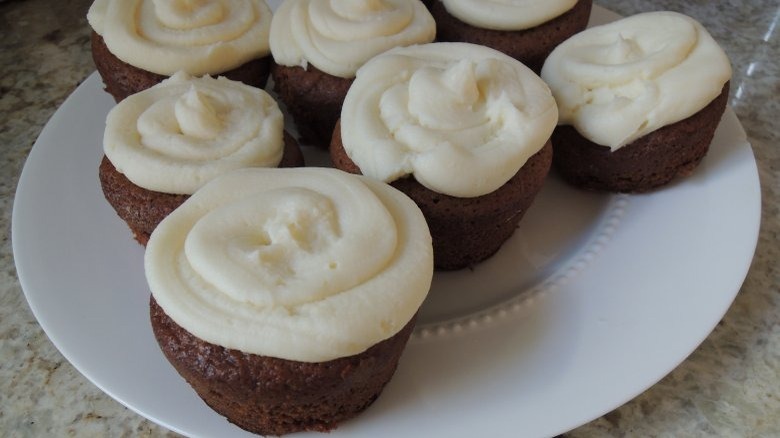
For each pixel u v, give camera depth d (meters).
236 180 0.23
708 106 0.28
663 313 0.25
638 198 0.29
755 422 0.24
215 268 0.21
